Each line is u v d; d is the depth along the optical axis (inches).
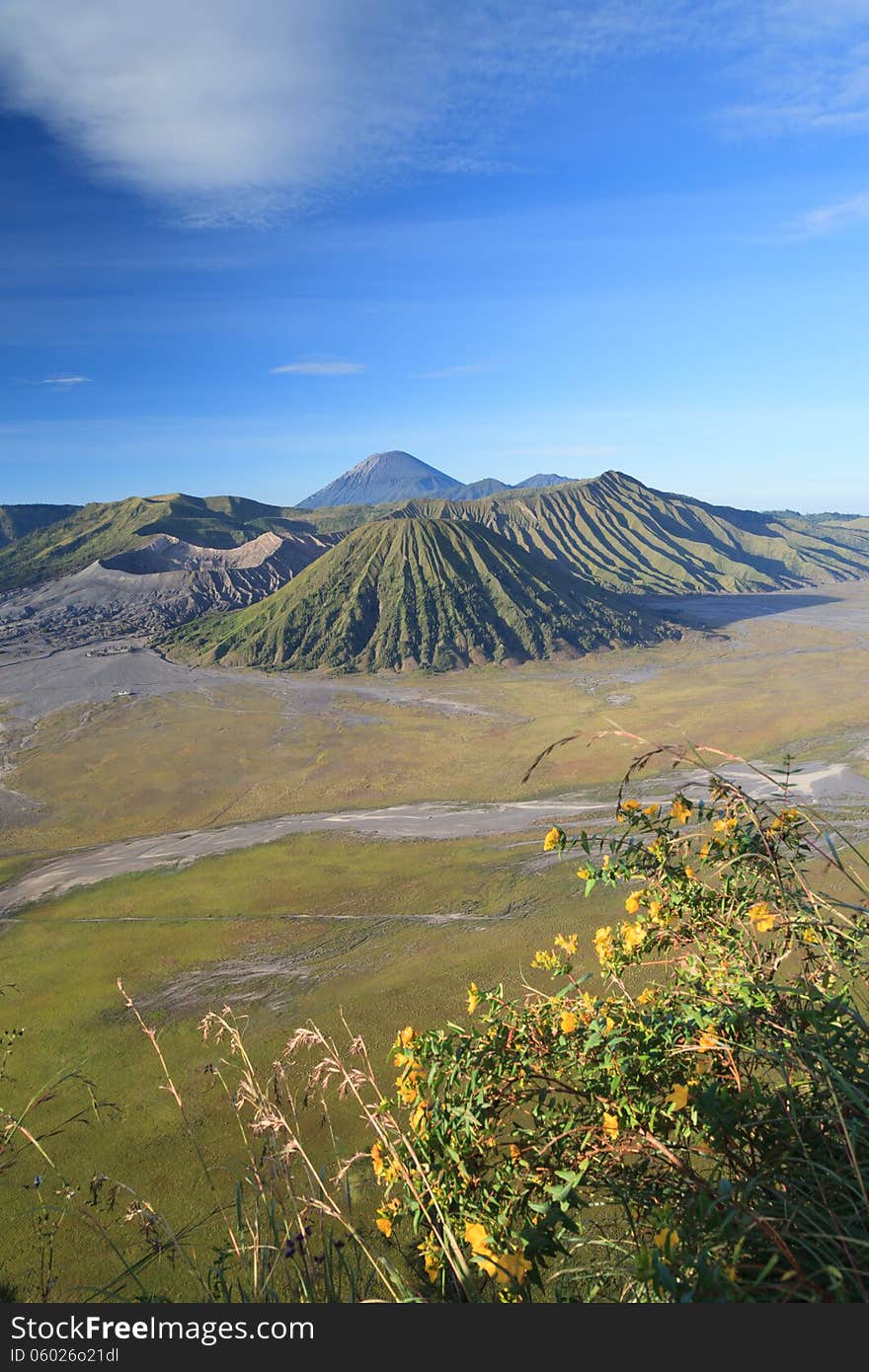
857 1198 78.0
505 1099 97.3
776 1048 92.8
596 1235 91.4
